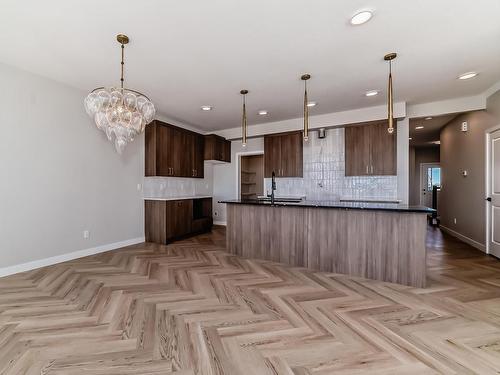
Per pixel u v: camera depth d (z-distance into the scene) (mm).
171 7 1985
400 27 2277
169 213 4688
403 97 4105
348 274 3020
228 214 3973
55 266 3311
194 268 3246
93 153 3908
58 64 2945
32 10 2000
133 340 1743
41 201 3270
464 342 1711
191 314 2090
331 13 2082
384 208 2754
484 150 4035
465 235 4719
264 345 1687
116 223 4289
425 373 1437
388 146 4523
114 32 2316
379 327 1894
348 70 3135
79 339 1753
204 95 3959
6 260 2947
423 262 2641
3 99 2910
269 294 2473
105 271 3125
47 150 3328
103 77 3299
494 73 3232
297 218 3355
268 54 2742
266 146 5746
